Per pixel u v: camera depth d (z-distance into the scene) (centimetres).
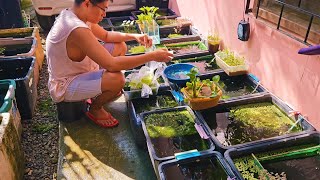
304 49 170
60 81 235
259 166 177
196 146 203
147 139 198
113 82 226
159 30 380
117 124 247
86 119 255
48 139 251
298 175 178
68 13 220
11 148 190
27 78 259
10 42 338
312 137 196
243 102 239
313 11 197
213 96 218
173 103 252
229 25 300
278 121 223
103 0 215
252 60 269
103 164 211
